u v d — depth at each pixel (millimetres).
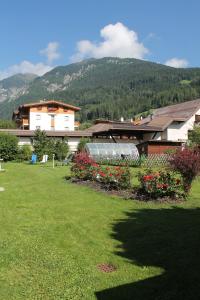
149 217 11633
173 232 9820
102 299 6242
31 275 7199
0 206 13672
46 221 11336
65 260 7957
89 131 54844
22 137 50125
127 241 9242
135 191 15430
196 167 14375
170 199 14148
